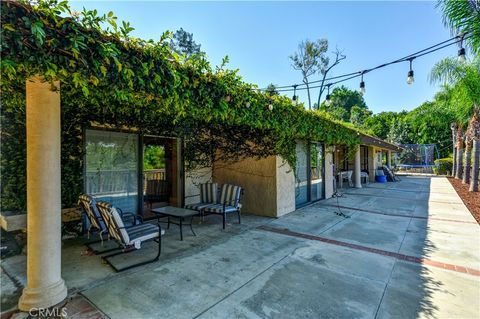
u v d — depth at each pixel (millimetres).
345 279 3008
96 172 4836
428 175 19562
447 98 11328
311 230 5074
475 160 10258
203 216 5891
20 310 2342
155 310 2381
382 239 4504
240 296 2631
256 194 6504
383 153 23031
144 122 5402
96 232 4770
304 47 22578
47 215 2414
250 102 4059
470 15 4809
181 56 2928
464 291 2738
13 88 2906
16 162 3934
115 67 2258
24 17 1675
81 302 2500
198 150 6867
